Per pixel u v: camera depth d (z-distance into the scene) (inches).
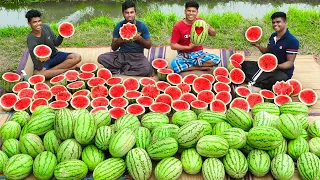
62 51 145.9
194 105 108.5
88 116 87.0
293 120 87.8
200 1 220.7
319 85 124.6
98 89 117.6
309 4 214.1
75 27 174.2
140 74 129.0
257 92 119.9
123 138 83.5
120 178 84.8
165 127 92.1
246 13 203.8
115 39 127.5
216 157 84.3
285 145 88.6
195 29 120.0
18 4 215.5
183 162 84.7
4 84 121.6
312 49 151.8
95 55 145.0
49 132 89.4
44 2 216.5
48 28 129.7
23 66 136.2
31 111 108.9
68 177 81.1
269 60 119.0
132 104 109.4
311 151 89.4
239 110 93.5
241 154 85.0
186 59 130.3
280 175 81.7
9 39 161.9
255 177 85.6
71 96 114.9
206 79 120.0
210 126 92.2
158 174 81.9
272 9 205.2
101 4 216.1
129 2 123.2
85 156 85.8
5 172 82.9
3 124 100.0
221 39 161.0
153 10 201.5
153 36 165.0
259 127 85.6
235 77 125.1
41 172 82.1
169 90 117.0
